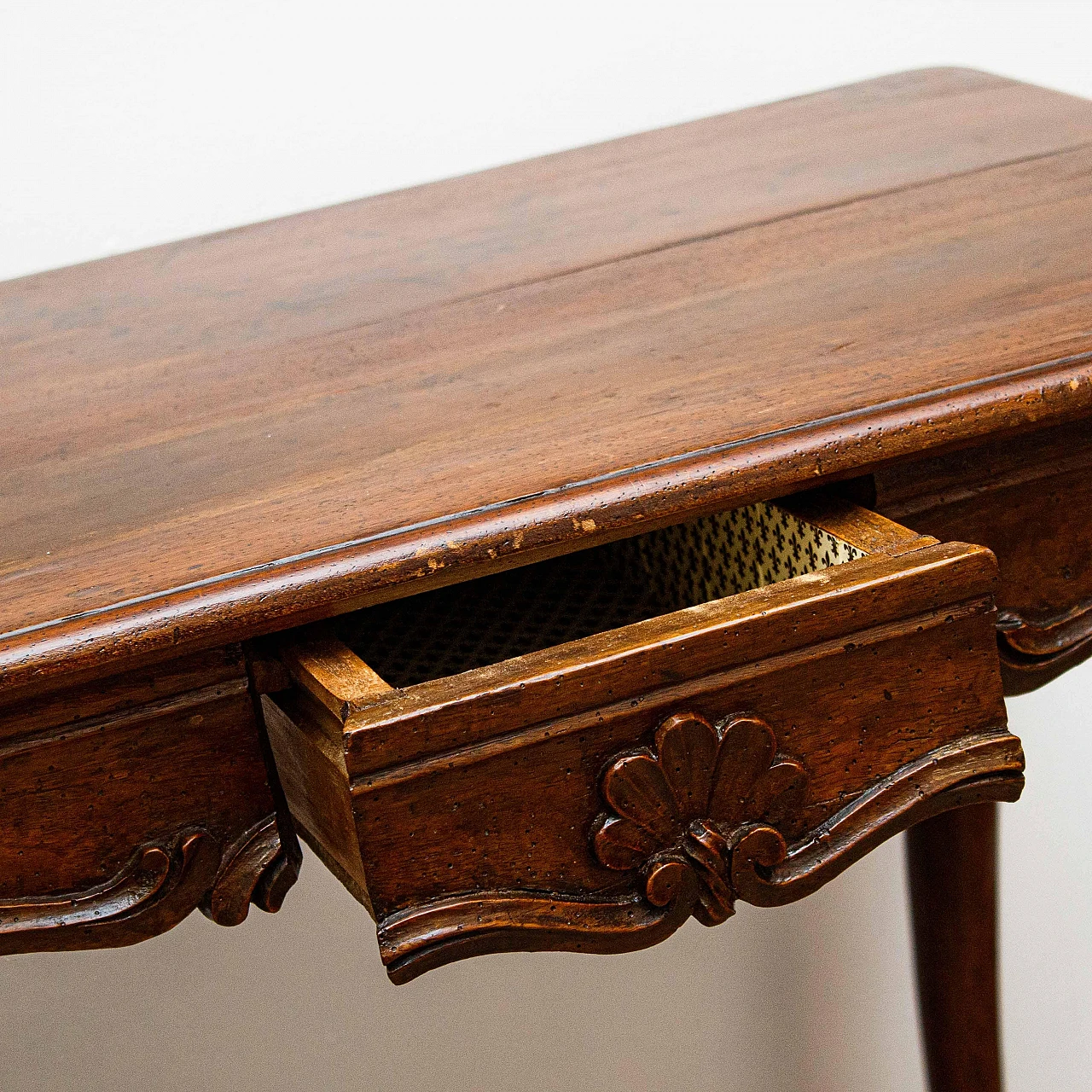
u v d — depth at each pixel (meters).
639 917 0.55
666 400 0.63
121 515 0.60
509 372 0.69
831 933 1.36
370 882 0.51
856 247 0.78
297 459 0.63
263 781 0.57
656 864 0.54
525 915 0.53
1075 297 0.68
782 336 0.68
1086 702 1.37
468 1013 1.29
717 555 0.71
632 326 0.72
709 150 1.00
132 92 1.11
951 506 0.65
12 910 0.55
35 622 0.52
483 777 0.51
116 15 1.08
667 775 0.53
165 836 0.56
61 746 0.53
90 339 0.83
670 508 0.56
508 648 0.76
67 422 0.71
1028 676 0.70
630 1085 1.35
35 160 1.09
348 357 0.74
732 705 0.54
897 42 1.30
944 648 0.56
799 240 0.81
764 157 0.97
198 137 1.13
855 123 1.02
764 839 0.55
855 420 0.59
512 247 0.87
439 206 0.97
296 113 1.16
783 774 0.55
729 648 0.53
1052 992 1.47
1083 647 0.70
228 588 0.53
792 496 0.63
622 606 0.78
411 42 1.17
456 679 0.51
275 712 0.57
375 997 1.26
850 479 0.63
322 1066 1.27
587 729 0.52
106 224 1.13
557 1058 1.32
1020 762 0.58
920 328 0.67
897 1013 1.42
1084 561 0.69
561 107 1.23
